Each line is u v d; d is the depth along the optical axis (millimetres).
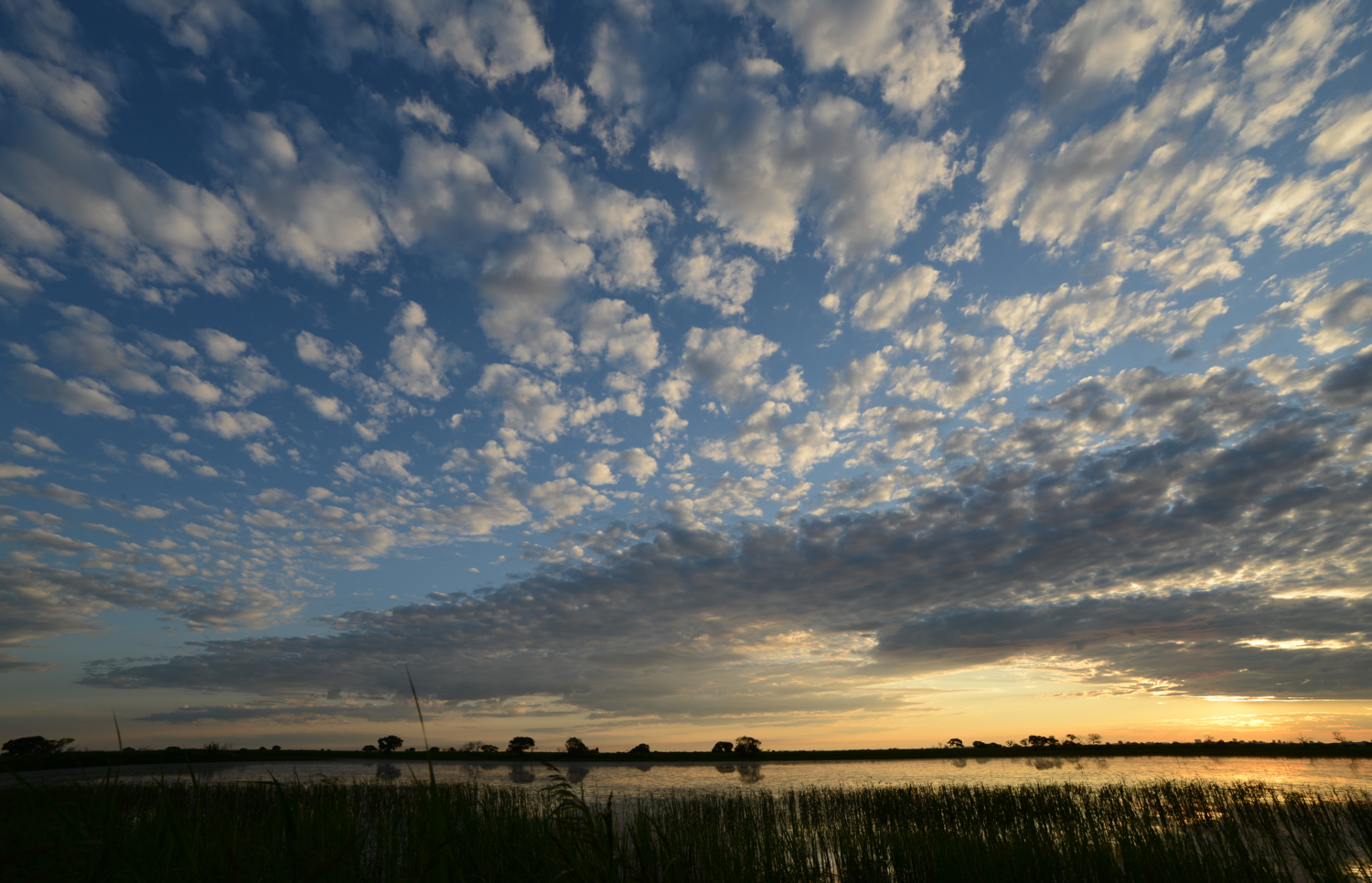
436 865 3688
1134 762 48219
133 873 4051
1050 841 10812
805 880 9820
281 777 24938
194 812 5422
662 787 27156
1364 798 16797
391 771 33906
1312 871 9461
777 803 19672
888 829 13203
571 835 5141
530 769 39750
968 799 20375
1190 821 13516
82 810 4871
